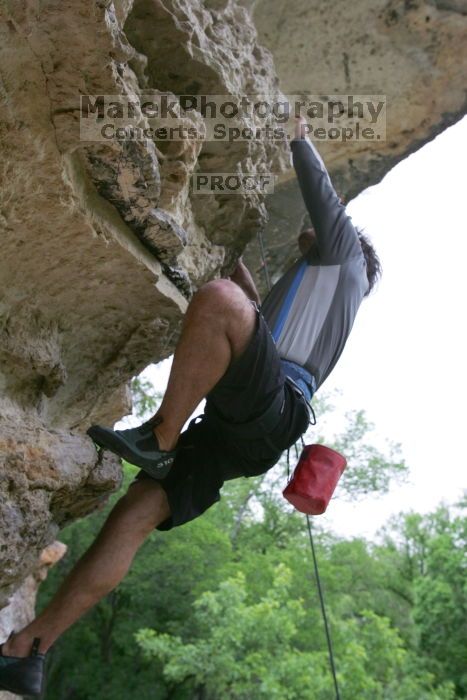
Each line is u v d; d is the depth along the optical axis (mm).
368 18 5219
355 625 15102
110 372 3840
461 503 21547
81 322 3562
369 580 20125
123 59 2561
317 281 3207
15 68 2467
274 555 17484
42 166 2676
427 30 5262
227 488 19406
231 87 3650
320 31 5277
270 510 19719
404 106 5535
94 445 3490
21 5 2307
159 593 17062
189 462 3133
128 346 3725
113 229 3059
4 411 3229
